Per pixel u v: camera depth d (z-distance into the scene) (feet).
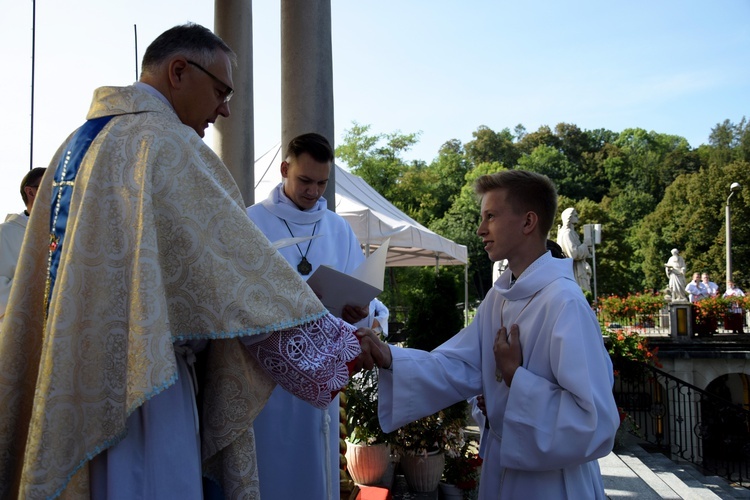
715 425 45.93
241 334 4.95
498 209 7.13
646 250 165.78
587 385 6.19
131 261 4.87
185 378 5.24
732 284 88.33
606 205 208.85
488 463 7.23
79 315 4.80
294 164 9.77
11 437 5.26
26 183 11.18
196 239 4.99
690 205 156.56
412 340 16.90
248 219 5.25
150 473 4.84
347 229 10.68
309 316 5.22
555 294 6.65
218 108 5.82
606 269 154.10
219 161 5.49
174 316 4.99
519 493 6.66
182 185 5.06
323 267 7.73
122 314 4.86
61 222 5.22
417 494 16.53
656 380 41.42
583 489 6.70
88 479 4.83
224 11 18.71
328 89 15.89
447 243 38.27
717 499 23.09
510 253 7.18
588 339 6.46
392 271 70.23
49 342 4.67
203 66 5.56
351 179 35.40
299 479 8.65
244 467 5.44
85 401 4.75
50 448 4.54
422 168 228.02
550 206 7.13
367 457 15.70
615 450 30.50
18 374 5.34
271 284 5.13
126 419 4.71
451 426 16.90
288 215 9.87
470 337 7.97
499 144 242.99
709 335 57.11
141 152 5.04
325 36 15.88
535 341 6.73
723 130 230.27
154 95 5.48
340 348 5.49
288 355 5.22
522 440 6.33
